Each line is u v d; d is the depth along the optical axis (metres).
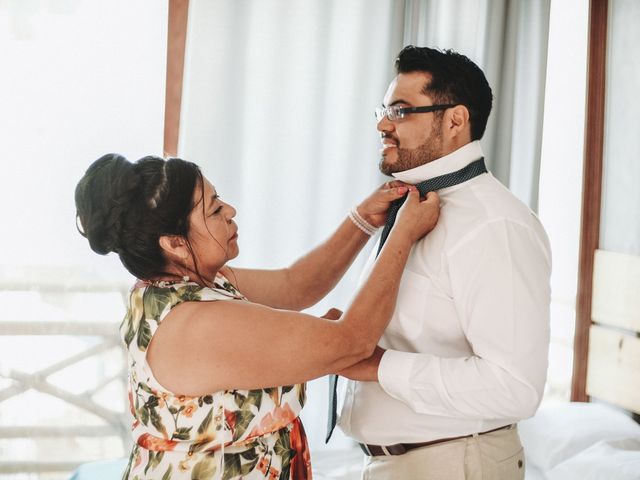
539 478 2.46
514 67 2.87
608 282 2.74
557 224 3.08
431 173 1.51
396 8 2.75
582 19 2.99
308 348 1.26
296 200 2.77
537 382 1.36
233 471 1.30
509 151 2.89
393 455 1.49
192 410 1.28
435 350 1.47
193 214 1.30
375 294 1.34
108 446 2.72
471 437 1.44
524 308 1.36
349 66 2.76
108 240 1.28
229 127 2.65
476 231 1.41
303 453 1.43
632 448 2.41
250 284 1.65
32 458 2.65
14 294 2.56
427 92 1.48
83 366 2.66
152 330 1.27
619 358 2.67
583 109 3.01
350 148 2.79
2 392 2.59
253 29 2.64
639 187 2.58
